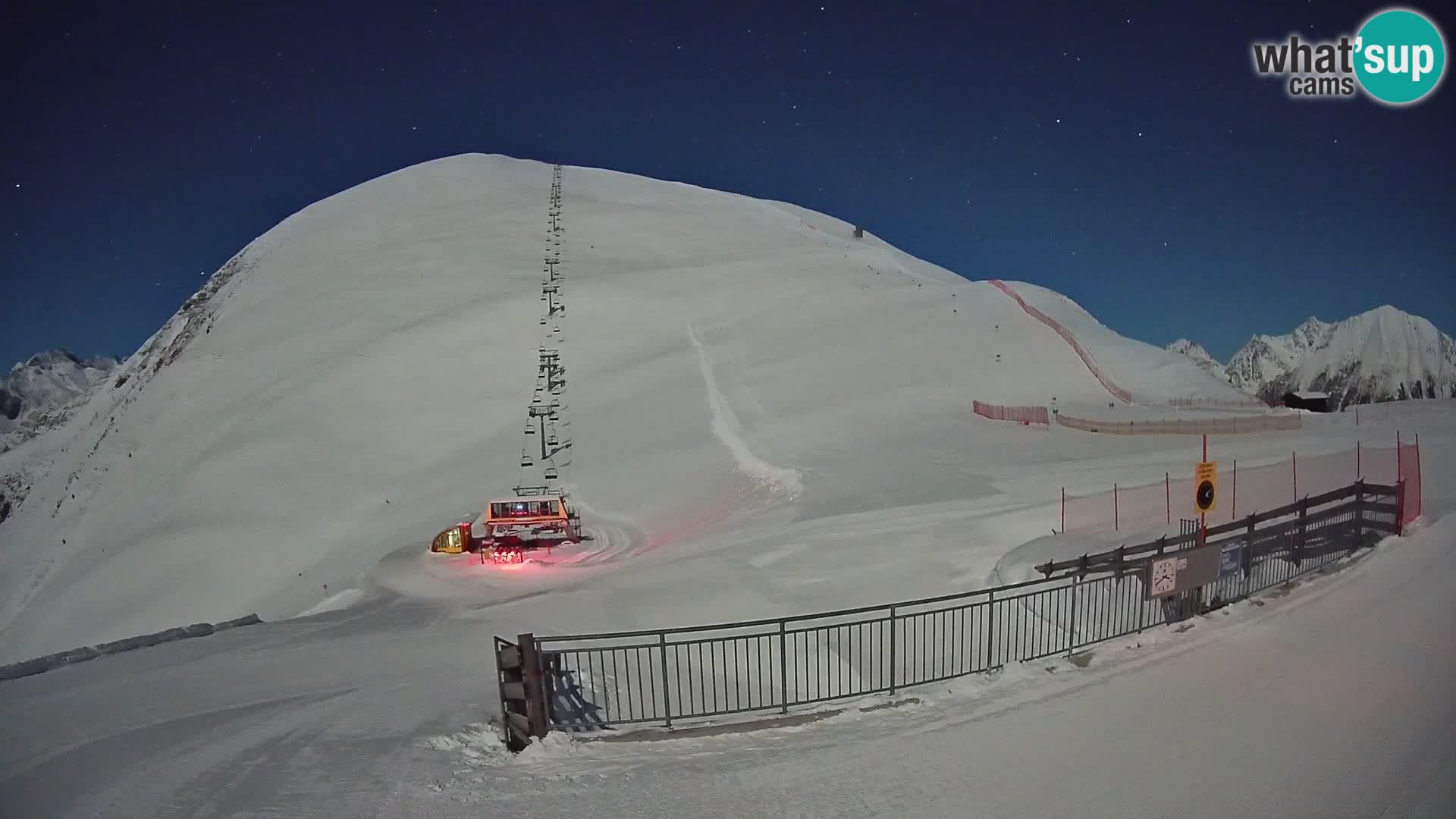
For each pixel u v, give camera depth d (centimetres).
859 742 756
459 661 1268
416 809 663
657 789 681
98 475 6306
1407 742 685
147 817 671
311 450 5553
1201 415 4241
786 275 7856
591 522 3441
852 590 1664
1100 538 1612
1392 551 1347
